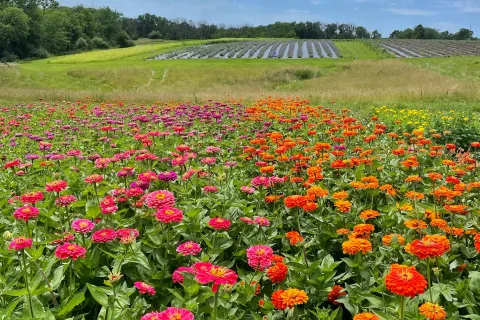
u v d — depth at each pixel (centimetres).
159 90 3962
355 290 335
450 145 691
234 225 452
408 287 235
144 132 1094
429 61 5072
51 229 462
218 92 3167
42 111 1748
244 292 328
